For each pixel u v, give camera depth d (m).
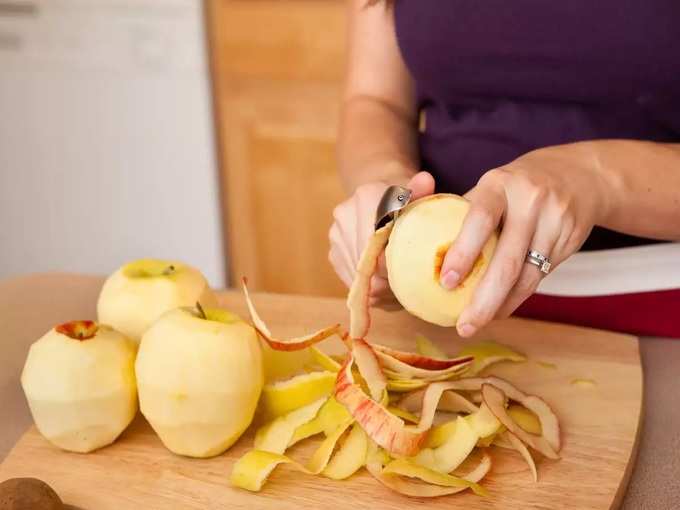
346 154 0.92
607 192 0.69
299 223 1.83
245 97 1.76
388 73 0.99
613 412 0.73
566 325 0.84
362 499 0.65
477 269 0.64
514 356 0.79
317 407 0.70
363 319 0.68
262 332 0.69
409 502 0.65
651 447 0.71
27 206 1.99
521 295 0.66
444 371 0.73
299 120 1.74
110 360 0.68
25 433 0.71
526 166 0.67
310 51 1.68
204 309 0.70
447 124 0.94
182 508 0.64
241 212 1.87
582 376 0.77
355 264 0.73
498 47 0.86
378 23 0.97
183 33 1.72
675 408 0.75
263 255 1.89
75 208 1.96
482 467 0.67
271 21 1.68
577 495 0.65
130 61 1.78
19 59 1.85
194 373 0.65
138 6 1.73
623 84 0.84
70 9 1.77
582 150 0.70
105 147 1.88
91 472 0.67
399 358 0.73
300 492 0.65
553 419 0.71
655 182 0.71
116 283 0.75
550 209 0.64
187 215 1.89
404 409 0.72
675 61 0.81
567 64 0.85
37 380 0.67
